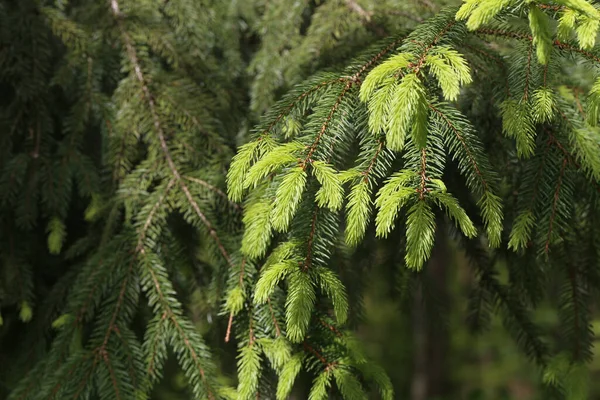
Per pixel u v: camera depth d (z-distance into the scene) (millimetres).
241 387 1662
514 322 1893
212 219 1771
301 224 1616
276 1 1958
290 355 1674
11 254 1858
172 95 1835
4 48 1837
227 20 1970
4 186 1822
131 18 1883
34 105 1865
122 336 1722
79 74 1869
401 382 5355
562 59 1751
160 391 2107
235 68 1963
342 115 1616
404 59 1563
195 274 1868
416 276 1941
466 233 1548
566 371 1792
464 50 1687
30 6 1859
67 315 1734
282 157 1575
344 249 1863
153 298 1736
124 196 1789
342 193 1567
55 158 1850
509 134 1581
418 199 1554
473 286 1962
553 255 1809
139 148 1868
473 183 1589
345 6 1875
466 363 5332
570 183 1628
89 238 1847
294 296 1584
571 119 1638
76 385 1691
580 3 1507
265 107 1898
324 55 1861
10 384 1861
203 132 1822
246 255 1718
